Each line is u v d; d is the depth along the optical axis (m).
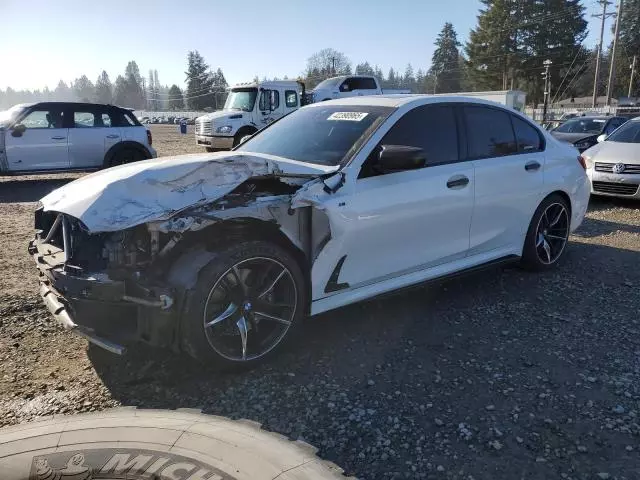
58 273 3.20
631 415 2.98
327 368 3.49
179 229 3.08
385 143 4.04
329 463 1.84
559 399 3.14
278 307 3.50
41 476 1.78
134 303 3.06
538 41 73.62
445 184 4.31
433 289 4.98
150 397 3.14
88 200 3.18
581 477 2.49
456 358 3.64
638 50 80.88
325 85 23.09
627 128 10.09
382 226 3.90
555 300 4.74
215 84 121.00
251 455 1.82
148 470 1.78
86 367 3.48
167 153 19.09
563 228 5.62
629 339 3.95
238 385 3.27
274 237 3.55
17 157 11.62
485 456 2.64
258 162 3.52
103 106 12.63
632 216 8.52
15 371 3.43
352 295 3.90
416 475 2.50
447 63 100.75
